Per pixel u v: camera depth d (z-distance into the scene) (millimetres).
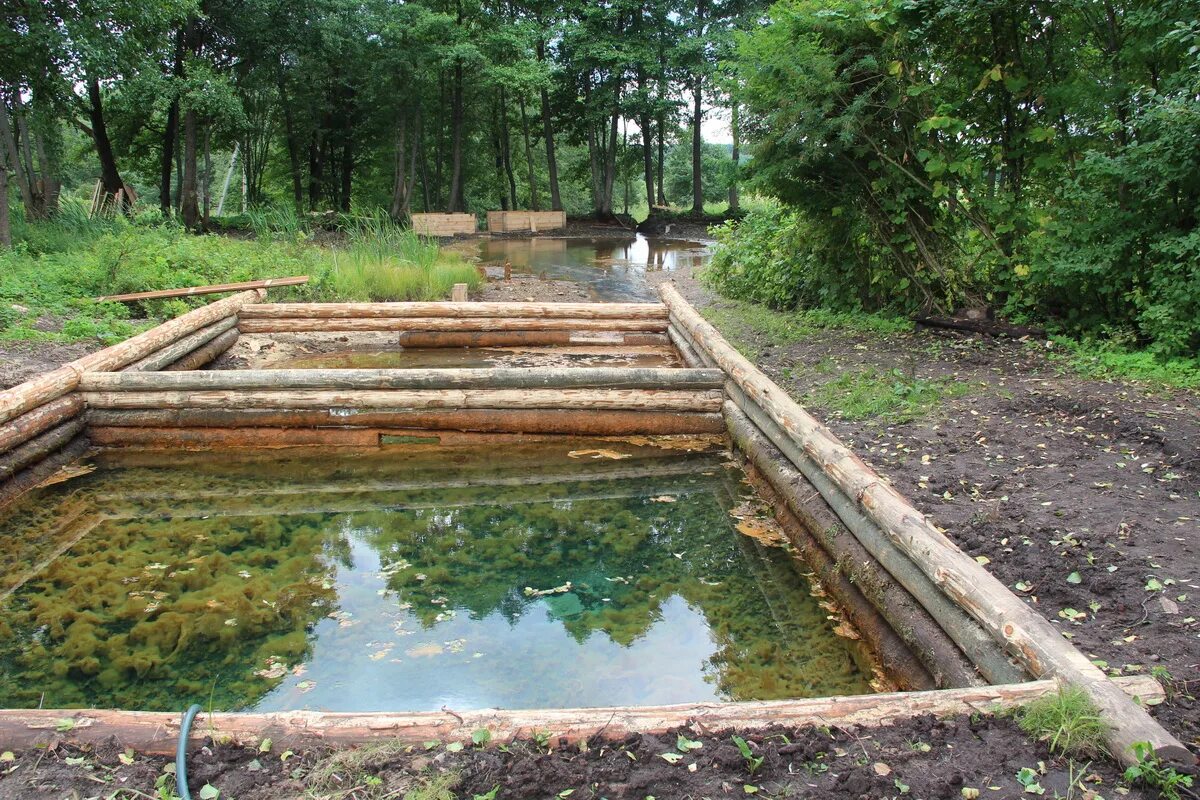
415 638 3840
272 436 6695
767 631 3895
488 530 5125
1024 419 5547
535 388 6812
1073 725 2363
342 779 2305
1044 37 7500
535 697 3354
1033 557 3666
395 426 6738
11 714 2555
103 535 5043
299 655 3695
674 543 4906
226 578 4469
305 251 14617
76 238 14336
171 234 14969
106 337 8398
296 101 30422
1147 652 2889
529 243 26938
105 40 16359
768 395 5863
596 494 5734
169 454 6562
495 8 34656
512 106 40188
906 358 7387
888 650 3545
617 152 42281
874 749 2396
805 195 8961
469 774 2312
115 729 2504
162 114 26734
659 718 2535
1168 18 6469
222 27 24156
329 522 5262
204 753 2420
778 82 8180
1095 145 7344
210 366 9133
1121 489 4344
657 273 17016
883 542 3857
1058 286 7508
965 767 2311
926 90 7602
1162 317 6336
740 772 2314
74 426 6508
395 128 35000
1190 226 6613
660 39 34156
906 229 8664
